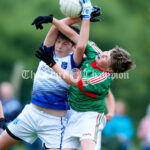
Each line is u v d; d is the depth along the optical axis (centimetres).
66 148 1827
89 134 1775
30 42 6216
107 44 5806
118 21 5991
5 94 3116
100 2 5038
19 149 4347
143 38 5750
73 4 1742
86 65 1820
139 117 5931
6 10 6606
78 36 1812
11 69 6341
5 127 1914
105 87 1805
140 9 6581
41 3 6141
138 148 5066
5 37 6384
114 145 3559
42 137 1877
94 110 1823
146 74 5606
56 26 1802
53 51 1867
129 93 5750
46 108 1855
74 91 1834
